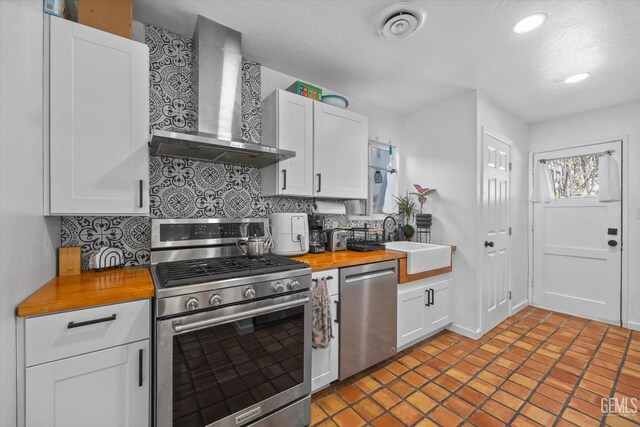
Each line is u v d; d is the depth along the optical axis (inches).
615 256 113.9
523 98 108.5
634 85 97.3
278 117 76.9
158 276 51.1
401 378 76.3
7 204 34.0
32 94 41.9
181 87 70.9
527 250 137.6
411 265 87.4
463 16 63.4
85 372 39.7
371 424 59.8
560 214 129.2
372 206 117.0
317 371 67.2
